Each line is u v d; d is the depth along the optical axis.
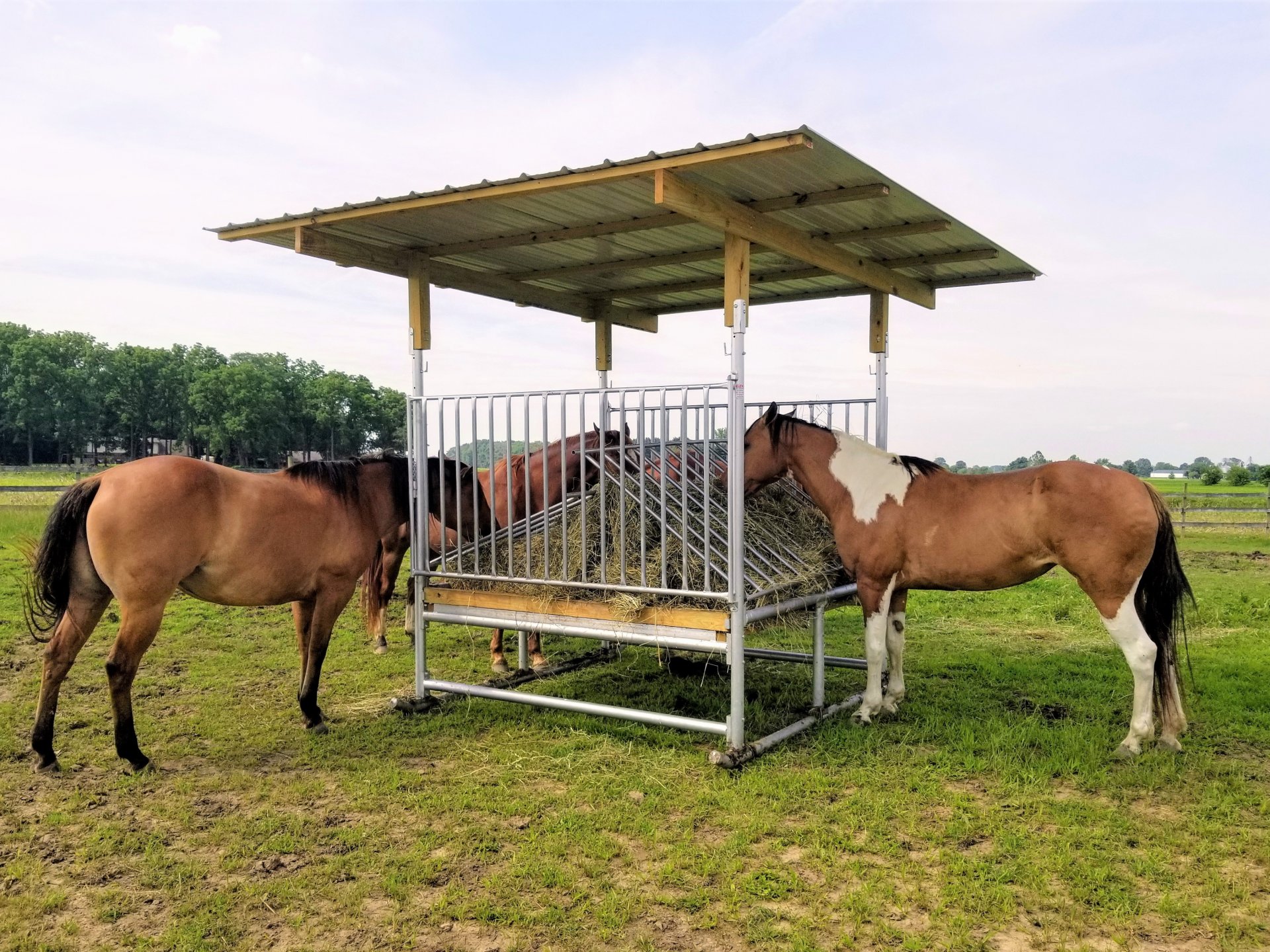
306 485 4.54
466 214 4.58
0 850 3.14
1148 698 4.09
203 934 2.55
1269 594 9.21
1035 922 2.62
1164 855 3.04
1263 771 3.92
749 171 3.78
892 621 4.99
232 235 5.02
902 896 2.76
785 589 4.50
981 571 4.46
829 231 4.92
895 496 4.64
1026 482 4.32
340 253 5.01
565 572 4.43
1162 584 4.13
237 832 3.30
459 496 5.01
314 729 4.56
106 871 2.98
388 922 2.62
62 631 3.96
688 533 4.33
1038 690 5.39
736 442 3.96
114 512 3.77
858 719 4.69
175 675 5.80
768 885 2.83
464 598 4.93
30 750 4.21
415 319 5.37
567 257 5.72
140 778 3.85
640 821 3.34
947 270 5.98
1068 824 3.30
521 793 3.70
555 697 4.64
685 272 6.19
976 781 3.82
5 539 12.87
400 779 3.85
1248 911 2.67
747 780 3.80
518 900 2.75
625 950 2.47
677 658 6.41
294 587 4.46
